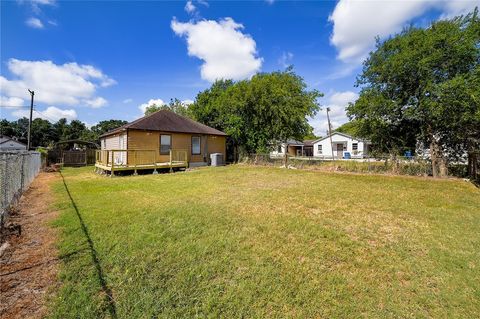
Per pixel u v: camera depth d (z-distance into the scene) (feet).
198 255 10.89
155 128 48.75
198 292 8.36
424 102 33.73
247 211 18.13
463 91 30.12
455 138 35.35
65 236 12.93
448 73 33.68
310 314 7.52
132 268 9.72
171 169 46.52
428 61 33.04
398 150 41.32
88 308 7.42
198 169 49.73
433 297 8.52
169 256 10.77
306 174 41.29
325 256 11.23
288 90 58.23
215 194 24.34
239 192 25.44
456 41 32.07
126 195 23.76
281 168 50.90
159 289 8.48
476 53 31.55
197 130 56.08
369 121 41.22
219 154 57.21
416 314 7.70
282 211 18.34
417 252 11.91
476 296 8.61
